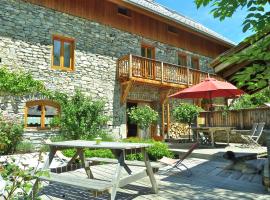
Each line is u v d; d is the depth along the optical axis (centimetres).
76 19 1206
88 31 1238
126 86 1315
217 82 966
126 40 1375
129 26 1397
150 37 1484
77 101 1131
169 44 1579
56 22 1144
